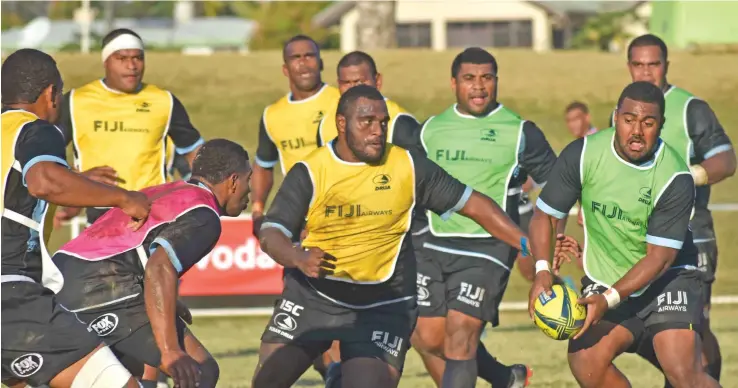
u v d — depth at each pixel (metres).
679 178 22.42
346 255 21.69
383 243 21.73
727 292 56.16
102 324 20.23
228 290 45.72
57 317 19.11
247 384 32.28
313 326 22.14
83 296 20.23
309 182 21.30
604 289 23.22
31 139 18.77
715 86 81.88
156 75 80.69
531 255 23.02
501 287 27.14
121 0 126.50
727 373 33.75
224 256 45.75
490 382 29.03
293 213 21.25
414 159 21.61
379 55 81.69
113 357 19.33
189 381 18.34
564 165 22.94
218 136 74.81
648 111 21.81
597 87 80.75
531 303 22.50
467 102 28.05
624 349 23.47
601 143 22.81
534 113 78.06
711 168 27.73
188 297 51.16
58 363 19.08
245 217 45.81
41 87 19.94
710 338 29.31
